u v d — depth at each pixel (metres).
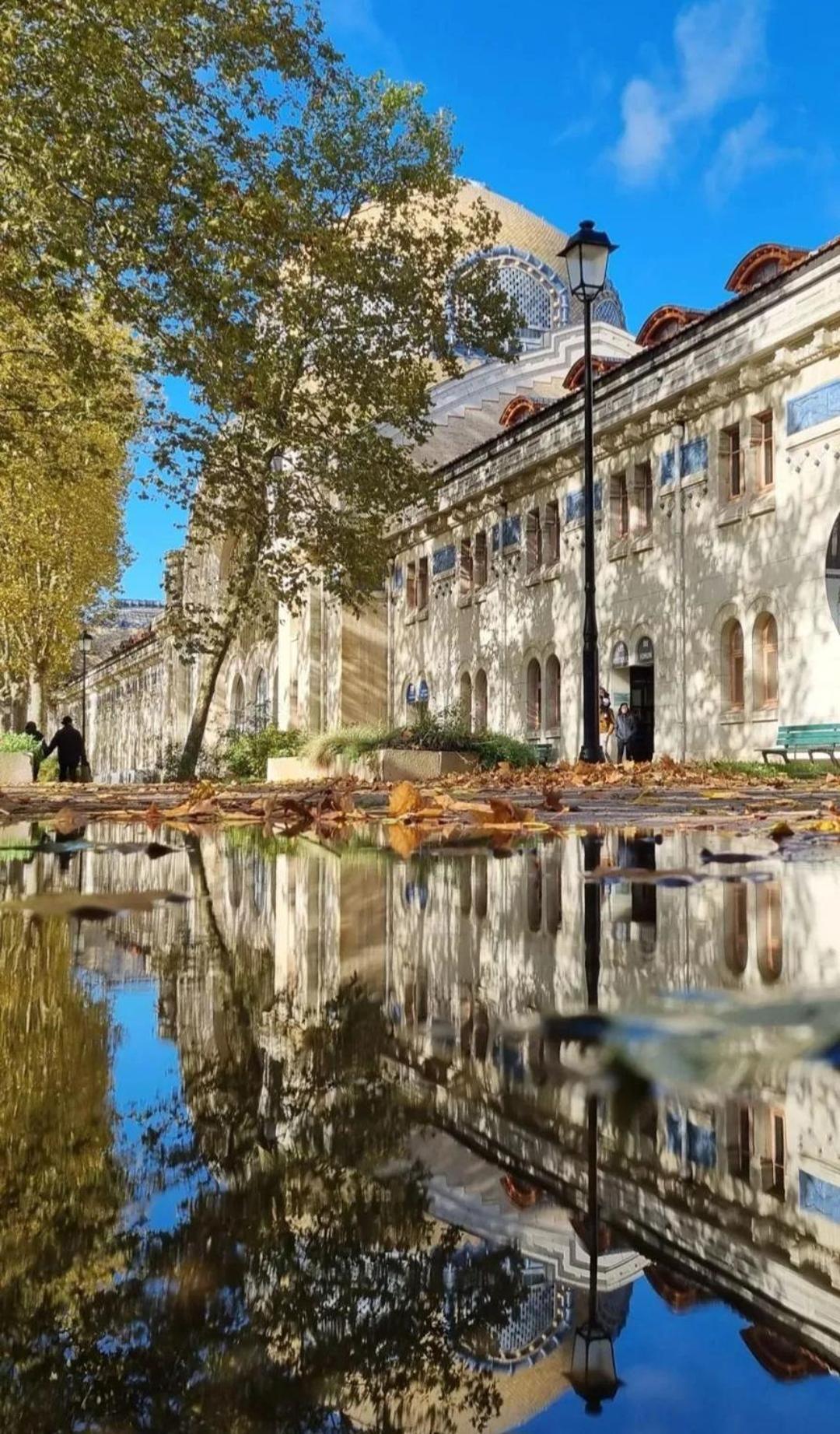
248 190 16.09
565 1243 0.49
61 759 27.84
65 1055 0.94
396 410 25.48
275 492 26.77
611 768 16.03
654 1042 0.79
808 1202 0.52
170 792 14.02
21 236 13.79
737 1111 0.64
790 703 19.52
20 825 6.60
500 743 20.08
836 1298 0.44
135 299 15.77
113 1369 0.42
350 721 37.56
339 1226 0.53
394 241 25.69
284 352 23.41
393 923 1.92
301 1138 0.68
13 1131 0.71
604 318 47.16
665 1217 0.51
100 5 13.09
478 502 31.48
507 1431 0.36
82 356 16.81
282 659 43.22
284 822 6.64
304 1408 0.39
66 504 38.25
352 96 23.62
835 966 1.31
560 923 1.87
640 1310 0.43
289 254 18.33
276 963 1.47
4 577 40.00
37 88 13.25
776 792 10.21
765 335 19.56
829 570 18.81
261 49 18.06
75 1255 0.51
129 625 97.50
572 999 1.10
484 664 31.52
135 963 1.47
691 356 21.66
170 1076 0.87
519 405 33.25
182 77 14.84
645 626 24.00
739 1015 0.88
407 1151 0.65
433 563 35.03
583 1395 0.38
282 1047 0.96
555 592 27.83
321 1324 0.44
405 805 6.73
